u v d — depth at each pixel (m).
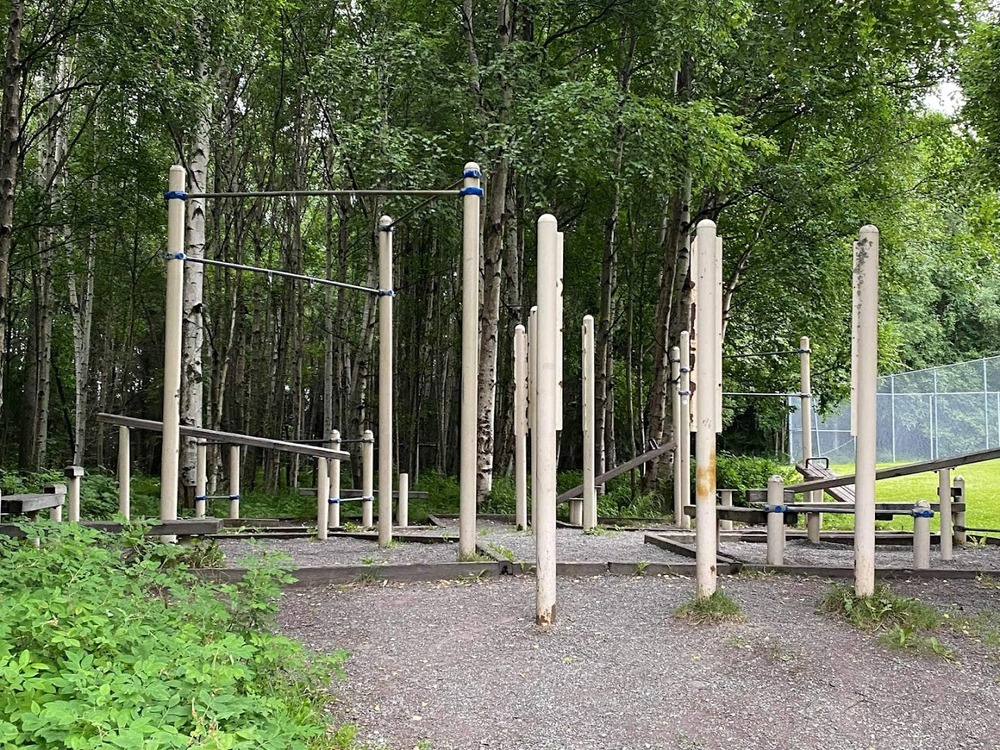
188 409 12.48
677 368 11.94
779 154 16.34
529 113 13.09
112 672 2.68
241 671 2.87
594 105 12.91
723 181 14.42
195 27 12.74
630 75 15.94
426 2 16.88
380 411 8.34
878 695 3.97
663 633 4.92
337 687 4.01
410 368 21.91
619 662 4.40
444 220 17.64
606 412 18.11
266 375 24.58
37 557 4.07
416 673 4.23
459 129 16.30
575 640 4.78
